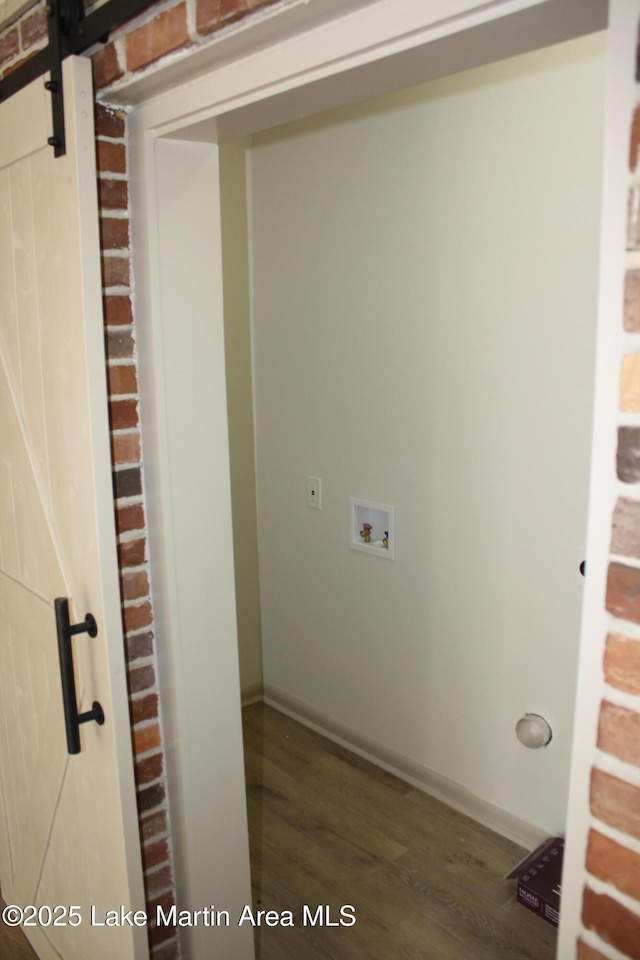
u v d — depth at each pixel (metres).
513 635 2.34
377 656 2.81
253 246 3.01
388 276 2.50
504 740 2.44
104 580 1.44
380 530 2.74
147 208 1.41
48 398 1.51
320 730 3.13
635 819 0.82
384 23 0.93
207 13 1.07
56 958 2.00
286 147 2.78
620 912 0.85
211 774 1.70
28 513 1.68
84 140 1.30
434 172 2.30
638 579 0.77
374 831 2.54
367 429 2.67
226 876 1.77
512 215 2.13
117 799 1.53
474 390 2.31
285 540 3.12
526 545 2.26
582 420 2.06
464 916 2.19
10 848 2.20
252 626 3.32
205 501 1.58
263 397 3.09
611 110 0.72
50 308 1.45
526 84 2.04
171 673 1.61
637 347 0.73
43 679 1.75
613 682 0.81
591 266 1.98
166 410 1.49
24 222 1.50
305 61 1.04
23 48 1.54
